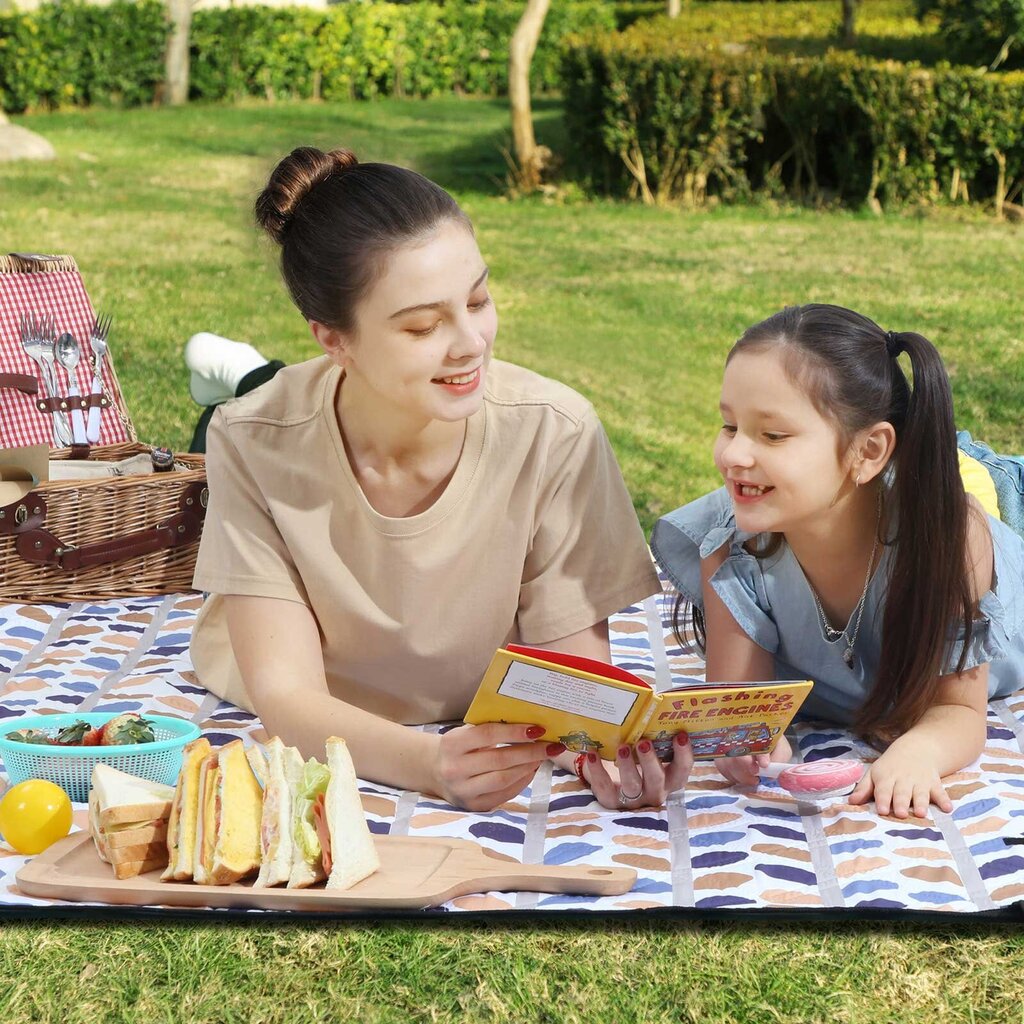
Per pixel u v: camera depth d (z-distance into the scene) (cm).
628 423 627
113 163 1362
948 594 258
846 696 287
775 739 251
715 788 267
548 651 238
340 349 249
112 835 225
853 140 1149
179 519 379
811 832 246
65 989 205
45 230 1012
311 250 240
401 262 232
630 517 281
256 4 2023
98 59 1844
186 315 773
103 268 889
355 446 265
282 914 219
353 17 2033
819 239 1051
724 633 280
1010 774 268
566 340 781
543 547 274
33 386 407
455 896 224
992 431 579
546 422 268
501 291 896
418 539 266
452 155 1466
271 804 225
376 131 1642
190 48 1977
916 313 810
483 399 267
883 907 218
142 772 260
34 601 372
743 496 254
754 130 1188
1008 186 1133
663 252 1012
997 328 773
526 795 267
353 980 206
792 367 244
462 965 209
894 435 255
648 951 212
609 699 237
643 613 370
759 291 890
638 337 789
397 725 261
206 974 208
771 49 1431
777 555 273
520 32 1259
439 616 274
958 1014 198
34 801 241
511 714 243
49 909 220
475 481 265
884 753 263
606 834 247
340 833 223
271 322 772
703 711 240
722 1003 201
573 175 1280
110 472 401
